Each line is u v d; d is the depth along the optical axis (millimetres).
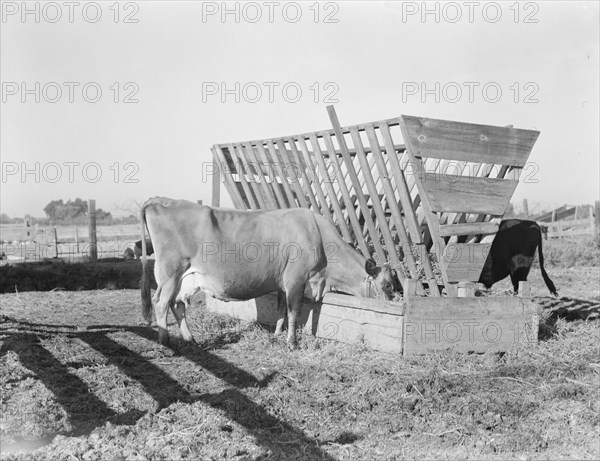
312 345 7730
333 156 8203
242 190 10273
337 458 4785
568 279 14719
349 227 9430
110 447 4793
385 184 7484
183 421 5316
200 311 10172
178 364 7086
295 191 9141
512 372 6465
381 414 5582
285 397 5918
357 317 7543
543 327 8156
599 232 22219
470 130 7301
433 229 7242
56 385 6059
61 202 38406
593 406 5664
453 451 4914
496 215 7645
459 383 6145
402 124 6977
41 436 5031
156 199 7805
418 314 6969
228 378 6598
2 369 6305
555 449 4953
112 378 6344
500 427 5328
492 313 7258
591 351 7207
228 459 4668
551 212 29312
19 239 20531
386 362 6750
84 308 10641
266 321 8977
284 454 4797
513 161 7578
